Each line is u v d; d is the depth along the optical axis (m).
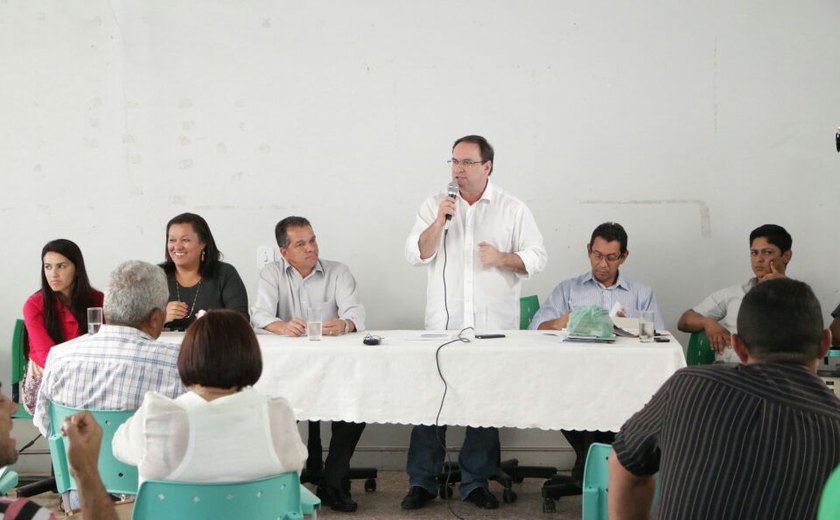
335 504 3.77
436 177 4.43
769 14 4.29
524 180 4.41
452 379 3.14
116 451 1.98
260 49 4.45
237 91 4.46
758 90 4.30
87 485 1.64
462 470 3.84
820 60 4.27
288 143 4.46
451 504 3.88
